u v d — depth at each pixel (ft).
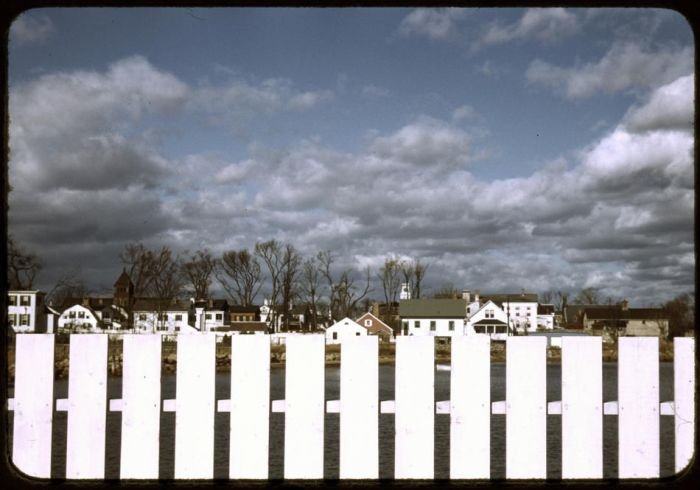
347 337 13.92
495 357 119.55
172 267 245.24
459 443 13.78
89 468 13.74
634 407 13.73
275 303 277.44
